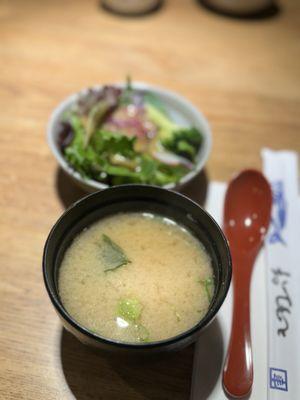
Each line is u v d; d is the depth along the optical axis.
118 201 0.23
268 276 0.25
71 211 0.21
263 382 0.21
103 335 0.19
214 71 0.41
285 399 0.21
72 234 0.22
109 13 0.47
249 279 0.25
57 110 0.31
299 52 0.44
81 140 0.29
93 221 0.23
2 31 0.44
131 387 0.21
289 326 0.23
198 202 0.30
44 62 0.41
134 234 0.23
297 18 0.49
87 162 0.28
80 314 0.20
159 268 0.22
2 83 0.38
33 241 0.27
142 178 0.28
